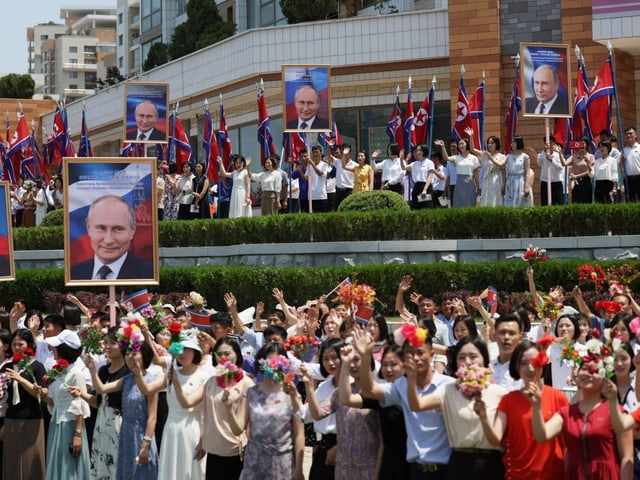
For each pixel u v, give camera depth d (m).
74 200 16.91
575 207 22.17
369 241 23.14
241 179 27.55
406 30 34.47
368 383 9.95
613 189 24.61
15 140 35.47
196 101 41.41
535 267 20.84
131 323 12.08
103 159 16.91
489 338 14.12
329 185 27.28
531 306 17.06
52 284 25.50
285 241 24.11
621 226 22.00
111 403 12.65
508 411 9.39
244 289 22.92
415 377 9.49
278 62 36.12
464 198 25.69
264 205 27.42
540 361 8.96
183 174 29.17
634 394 10.42
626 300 15.06
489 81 32.41
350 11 40.69
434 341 14.85
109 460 12.59
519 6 32.41
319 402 10.62
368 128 35.75
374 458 10.34
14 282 25.75
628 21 29.66
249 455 10.94
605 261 20.77
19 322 18.88
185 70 41.75
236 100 39.00
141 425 12.20
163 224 25.97
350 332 12.98
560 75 24.80
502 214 22.45
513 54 32.41
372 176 27.23
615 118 30.97
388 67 34.81
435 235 22.88
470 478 9.46
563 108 24.81
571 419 9.36
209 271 23.36
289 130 25.98
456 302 14.95
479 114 27.81
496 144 24.80
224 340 11.59
